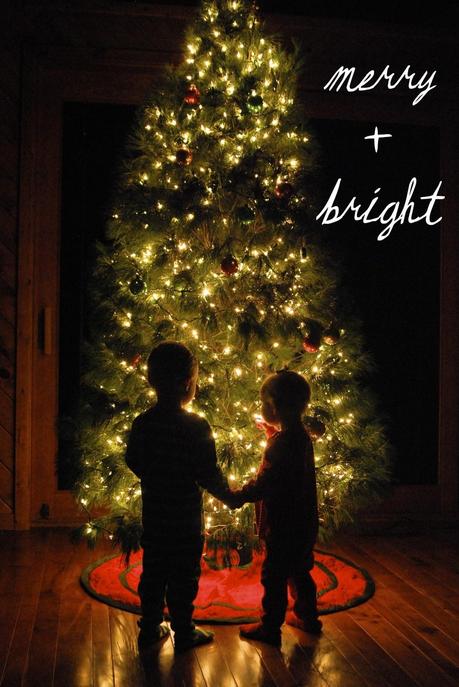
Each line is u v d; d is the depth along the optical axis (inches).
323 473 129.6
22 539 159.5
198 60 128.1
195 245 125.0
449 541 163.5
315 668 99.7
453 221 180.2
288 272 125.4
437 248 181.8
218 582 132.3
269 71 127.3
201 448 102.2
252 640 108.6
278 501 106.4
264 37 130.8
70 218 171.8
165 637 109.1
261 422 116.7
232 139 124.1
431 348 181.9
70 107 171.2
